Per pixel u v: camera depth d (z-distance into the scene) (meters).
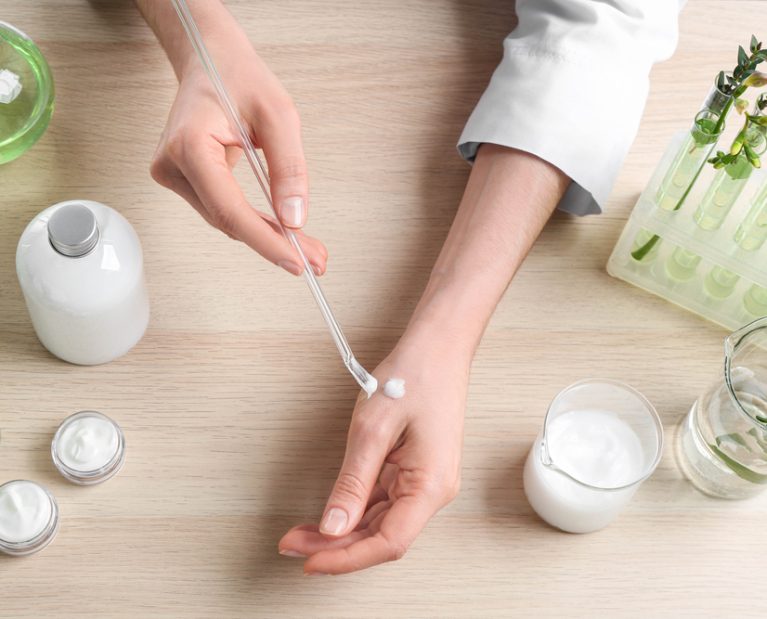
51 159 1.00
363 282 0.98
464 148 1.01
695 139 0.92
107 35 1.04
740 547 0.93
